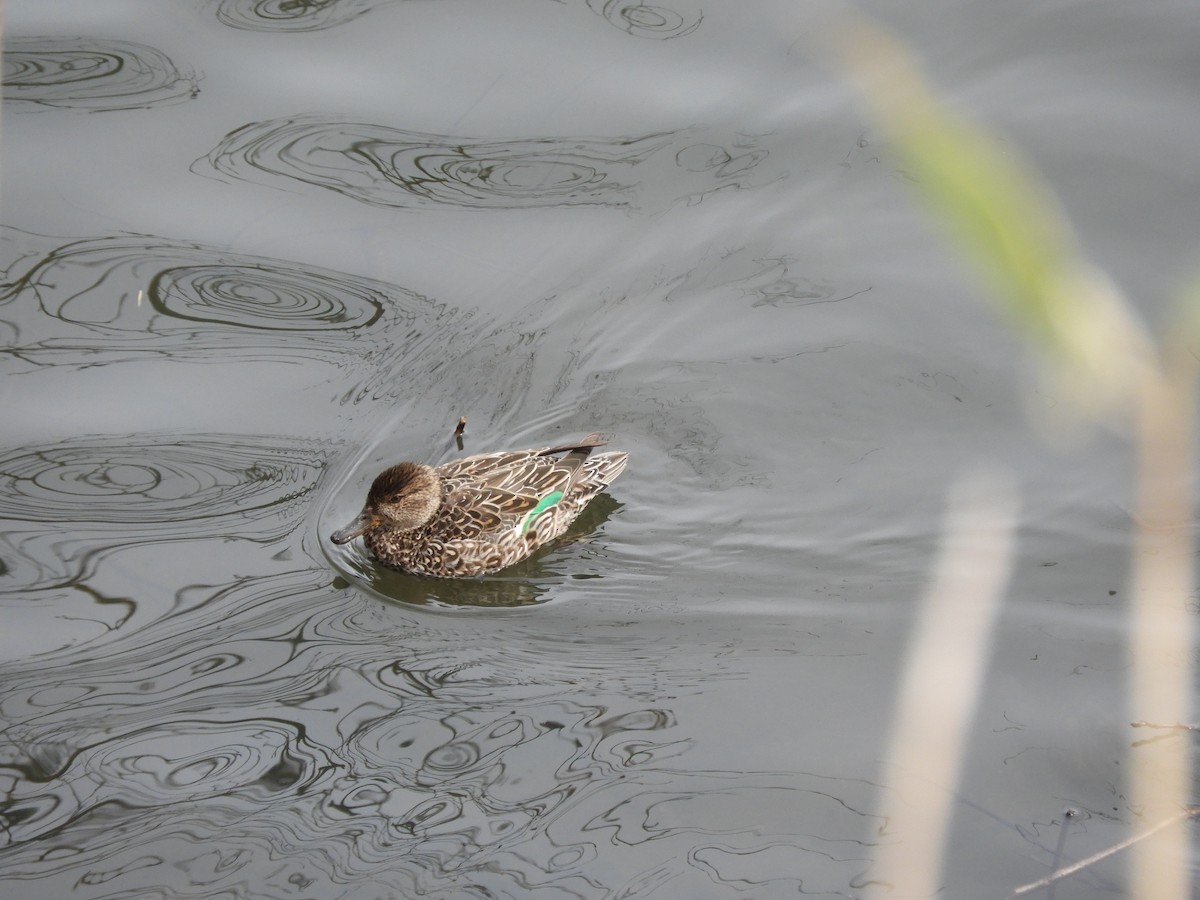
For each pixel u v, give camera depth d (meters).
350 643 12.65
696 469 14.48
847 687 11.73
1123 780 10.43
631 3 19.41
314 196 16.88
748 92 18.20
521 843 10.16
